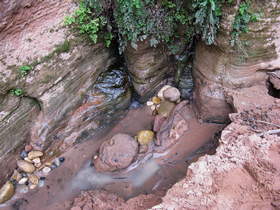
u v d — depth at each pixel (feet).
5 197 8.71
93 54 9.18
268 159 6.44
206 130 9.78
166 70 10.40
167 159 9.44
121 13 8.23
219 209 6.23
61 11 7.91
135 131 10.15
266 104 8.48
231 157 6.93
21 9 7.27
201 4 7.75
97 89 9.85
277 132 7.36
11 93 7.92
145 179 9.13
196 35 9.25
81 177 9.30
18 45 7.54
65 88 8.94
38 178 9.20
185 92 10.49
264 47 8.30
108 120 10.29
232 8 7.54
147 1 8.05
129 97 10.46
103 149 9.31
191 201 6.50
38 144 9.19
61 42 8.14
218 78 9.06
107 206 8.03
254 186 6.36
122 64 10.28
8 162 8.84
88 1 8.05
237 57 8.54
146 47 9.27
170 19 8.84
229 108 9.30
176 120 9.90
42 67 8.06
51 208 8.68
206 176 6.77
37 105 8.80
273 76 8.84
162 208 6.47
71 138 9.73
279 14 7.82
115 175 9.26
